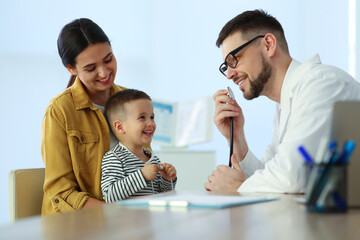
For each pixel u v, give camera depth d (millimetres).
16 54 3932
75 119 1534
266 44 1528
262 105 3828
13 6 3943
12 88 3910
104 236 580
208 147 3910
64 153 1488
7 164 3873
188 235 574
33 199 1423
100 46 1522
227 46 1557
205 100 2828
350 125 787
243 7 3930
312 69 1407
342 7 3807
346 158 738
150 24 4055
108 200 1471
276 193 1128
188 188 2787
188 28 4008
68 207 1423
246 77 1576
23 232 629
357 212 746
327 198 742
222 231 598
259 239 545
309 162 755
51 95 3928
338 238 542
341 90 1272
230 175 1344
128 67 4051
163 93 4020
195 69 3986
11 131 3893
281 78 1543
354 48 3785
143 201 926
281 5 3889
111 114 1645
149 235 578
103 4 4051
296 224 644
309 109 1216
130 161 1578
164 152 2789
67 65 1580
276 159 1160
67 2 3996
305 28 3861
